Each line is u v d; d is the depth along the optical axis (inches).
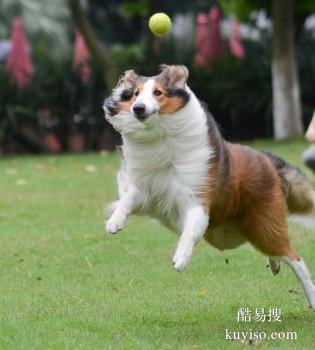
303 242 509.4
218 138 339.0
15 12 1654.8
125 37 1905.8
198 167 330.6
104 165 903.1
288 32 1040.8
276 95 1052.5
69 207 632.4
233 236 364.8
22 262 463.2
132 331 334.6
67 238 521.7
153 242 510.3
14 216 597.9
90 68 1162.6
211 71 1164.5
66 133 1179.9
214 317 358.0
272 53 1085.8
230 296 394.3
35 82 1155.3
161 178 335.0
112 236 526.0
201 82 1160.8
